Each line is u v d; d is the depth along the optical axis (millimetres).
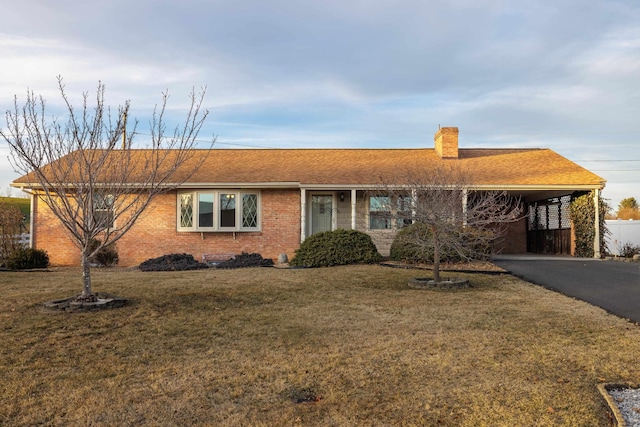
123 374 5137
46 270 13977
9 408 4281
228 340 6383
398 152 20094
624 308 8133
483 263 13828
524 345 6082
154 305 8281
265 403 4469
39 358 5586
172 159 17156
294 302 8781
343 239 14023
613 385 4723
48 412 4230
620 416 4027
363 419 4152
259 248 16734
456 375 5094
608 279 10992
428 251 13414
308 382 4945
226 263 14250
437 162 18484
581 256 16250
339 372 5207
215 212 16500
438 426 4023
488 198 11820
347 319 7523
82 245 8078
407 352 5844
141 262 16312
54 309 7781
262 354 5816
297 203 16844
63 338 6336
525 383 4844
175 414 4230
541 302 8773
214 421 4117
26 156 7500
